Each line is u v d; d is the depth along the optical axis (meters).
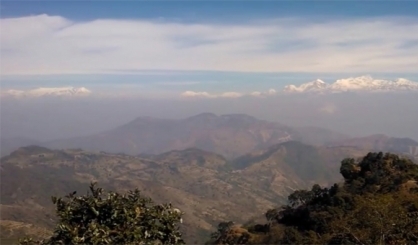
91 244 8.07
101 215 8.62
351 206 43.81
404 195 27.02
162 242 8.83
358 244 22.14
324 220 42.75
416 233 20.67
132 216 8.62
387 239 21.62
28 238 8.67
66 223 8.48
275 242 47.09
